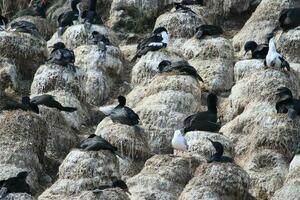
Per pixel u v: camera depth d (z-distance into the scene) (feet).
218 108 138.51
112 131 128.47
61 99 140.46
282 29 147.74
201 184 116.37
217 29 148.66
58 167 130.82
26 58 151.43
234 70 143.54
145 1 165.58
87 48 150.00
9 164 126.00
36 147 129.18
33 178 126.62
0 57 150.61
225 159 118.32
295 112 126.00
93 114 143.23
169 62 141.38
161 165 121.08
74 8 160.56
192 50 147.43
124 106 130.93
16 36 151.12
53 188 120.88
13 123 128.57
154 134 132.77
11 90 149.18
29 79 152.15
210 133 126.11
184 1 161.99
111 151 123.03
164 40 147.02
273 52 133.80
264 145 125.29
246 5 163.22
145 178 120.16
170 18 154.92
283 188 116.16
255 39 151.02
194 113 134.21
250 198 118.01
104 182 120.78
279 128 125.29
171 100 135.33
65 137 134.41
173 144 122.21
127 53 158.71
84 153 121.80
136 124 130.11
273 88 132.26
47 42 159.12
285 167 122.52
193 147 124.67
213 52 146.51
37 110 132.57
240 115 131.75
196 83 138.41
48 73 143.23
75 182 120.47
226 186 116.26
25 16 167.63
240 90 135.23
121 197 115.03
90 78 147.13
